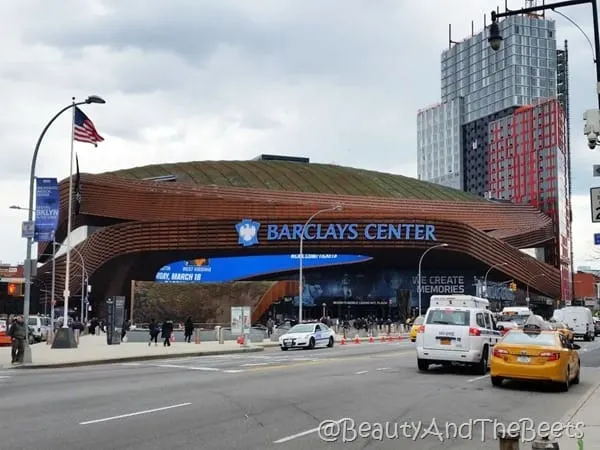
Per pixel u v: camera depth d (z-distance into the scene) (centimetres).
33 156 2741
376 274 10425
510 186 19962
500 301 11656
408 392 1620
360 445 979
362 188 11519
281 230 9406
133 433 1032
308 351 3591
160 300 7794
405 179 13162
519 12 1669
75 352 3234
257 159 14350
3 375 2075
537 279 12431
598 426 1160
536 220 12438
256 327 7025
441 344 2128
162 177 10625
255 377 1955
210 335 5297
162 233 9338
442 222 9694
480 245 10269
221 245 9344
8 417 1179
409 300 9700
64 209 9988
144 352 3250
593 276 19088
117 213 9800
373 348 3894
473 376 2064
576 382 1933
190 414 1225
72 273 9800
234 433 1045
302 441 992
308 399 1454
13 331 2534
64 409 1277
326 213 9706
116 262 9494
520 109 19862
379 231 9444
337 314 10338
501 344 1803
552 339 1794
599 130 1520
